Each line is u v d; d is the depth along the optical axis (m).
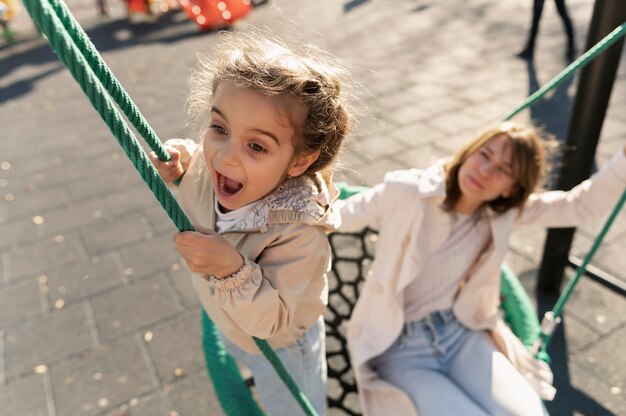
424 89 4.98
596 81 2.00
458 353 1.76
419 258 1.71
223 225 1.01
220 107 0.82
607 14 1.88
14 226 3.36
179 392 2.21
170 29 7.79
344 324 2.44
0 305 2.70
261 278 0.86
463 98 4.75
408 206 1.71
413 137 4.12
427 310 1.79
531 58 5.53
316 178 1.00
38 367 2.33
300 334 1.22
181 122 4.72
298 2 8.76
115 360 2.36
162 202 0.69
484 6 7.60
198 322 2.55
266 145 0.82
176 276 2.85
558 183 2.28
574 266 2.41
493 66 5.41
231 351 1.48
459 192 1.68
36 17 0.45
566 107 4.41
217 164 0.85
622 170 1.66
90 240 3.18
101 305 2.67
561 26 6.41
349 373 2.25
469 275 1.79
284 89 0.80
